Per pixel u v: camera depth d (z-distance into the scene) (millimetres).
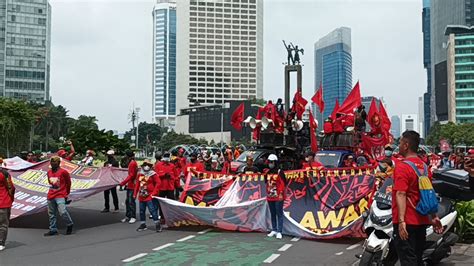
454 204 9461
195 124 147250
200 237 11602
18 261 9141
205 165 20875
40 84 152750
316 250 10047
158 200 12562
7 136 60375
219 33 154125
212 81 153500
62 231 12625
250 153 22125
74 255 9633
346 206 11516
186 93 153250
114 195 16641
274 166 11680
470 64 143750
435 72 163875
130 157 14414
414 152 5945
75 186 13914
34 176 14617
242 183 13359
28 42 151500
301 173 12281
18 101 65438
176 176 14586
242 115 24141
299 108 23016
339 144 20922
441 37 178875
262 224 12148
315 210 11805
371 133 20703
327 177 12008
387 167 10945
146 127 144750
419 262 5895
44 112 108375
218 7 153750
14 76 149375
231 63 154625
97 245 10656
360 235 10555
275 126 22922
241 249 10148
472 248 9758
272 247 10352
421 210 5691
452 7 170500
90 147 39312
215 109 140625
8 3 148875
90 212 16453
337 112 21547
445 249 8250
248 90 155500
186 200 13602
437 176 9391
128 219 14305
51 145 108438
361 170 11727
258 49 157000
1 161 10453
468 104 143625
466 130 101750
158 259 9234
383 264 7051
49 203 12078
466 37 144875
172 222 12812
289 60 27891
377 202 7281
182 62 154750
